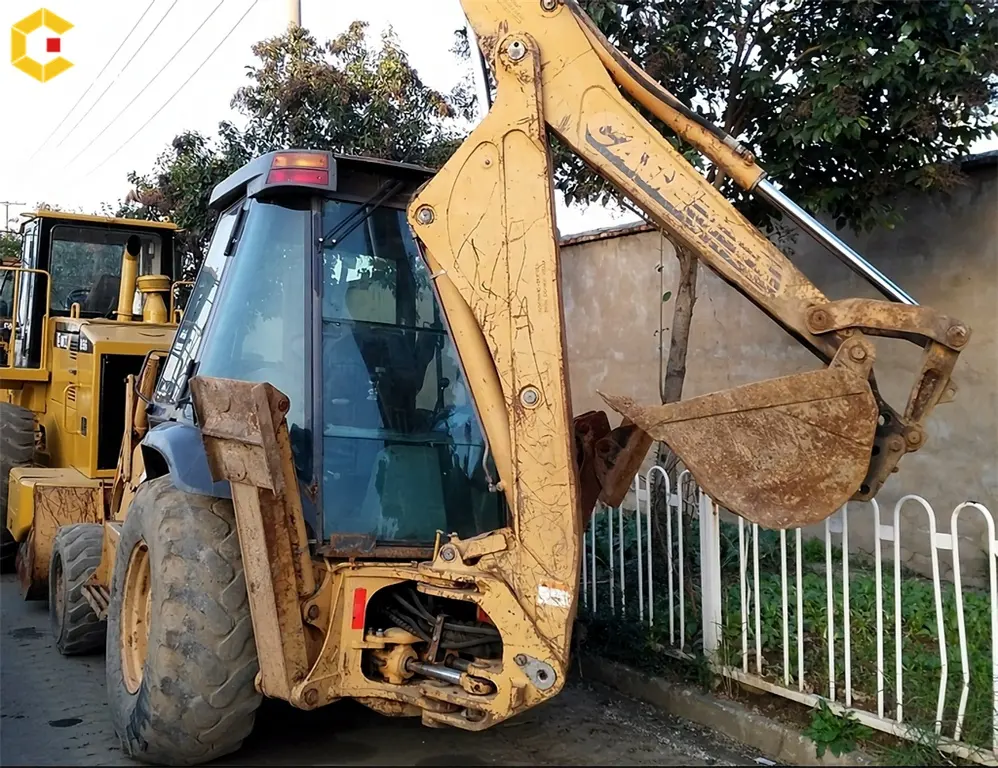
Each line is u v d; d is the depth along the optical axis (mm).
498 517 4027
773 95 5328
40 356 7992
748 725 4289
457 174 3424
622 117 3383
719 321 7902
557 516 3262
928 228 6348
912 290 6441
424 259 3596
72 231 8008
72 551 5609
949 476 6246
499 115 3395
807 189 5410
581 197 5871
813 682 4324
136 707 3793
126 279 7676
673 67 5230
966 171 6102
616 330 8930
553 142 5480
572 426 3346
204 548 3688
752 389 3070
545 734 4430
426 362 4098
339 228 3988
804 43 5227
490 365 3479
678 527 4887
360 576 3578
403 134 10500
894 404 6516
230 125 10836
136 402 5332
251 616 3574
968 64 4605
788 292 3209
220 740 3723
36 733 4355
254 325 3957
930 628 4828
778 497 3049
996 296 6012
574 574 3236
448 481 3973
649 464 7805
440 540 3609
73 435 7297
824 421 3004
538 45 3426
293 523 3477
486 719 3301
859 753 3828
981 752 3553
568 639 3242
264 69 10555
